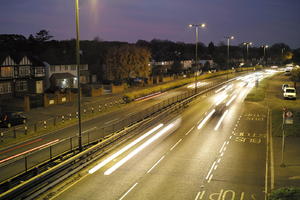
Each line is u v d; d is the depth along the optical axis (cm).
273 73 12188
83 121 3803
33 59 6575
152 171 2027
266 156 2362
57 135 3086
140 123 3444
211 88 7569
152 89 6694
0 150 2572
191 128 3331
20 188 1516
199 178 1908
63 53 9056
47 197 1620
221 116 4047
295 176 1933
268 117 3978
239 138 2917
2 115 3481
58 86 6956
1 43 10325
